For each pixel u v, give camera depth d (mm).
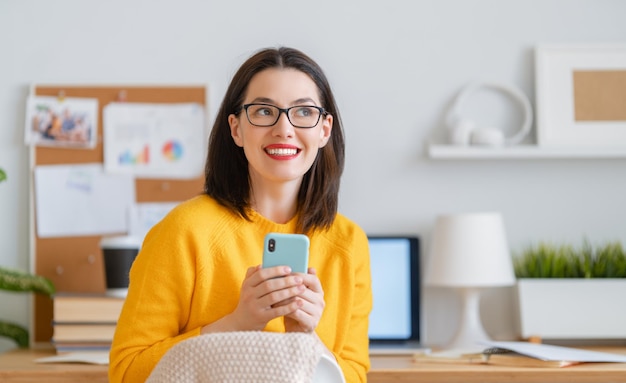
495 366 2012
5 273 2395
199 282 1346
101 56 2656
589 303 2443
